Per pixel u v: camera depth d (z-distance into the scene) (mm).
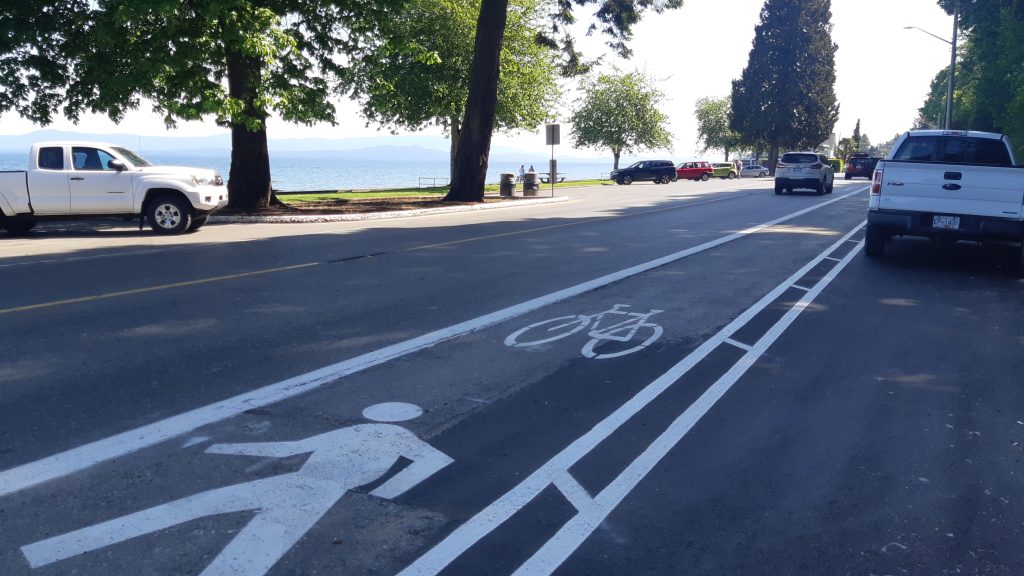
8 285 10000
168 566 3443
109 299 9125
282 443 4859
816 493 4352
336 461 4613
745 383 6355
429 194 35438
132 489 4180
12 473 4340
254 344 7199
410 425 5242
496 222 20188
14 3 18453
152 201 16531
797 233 17812
